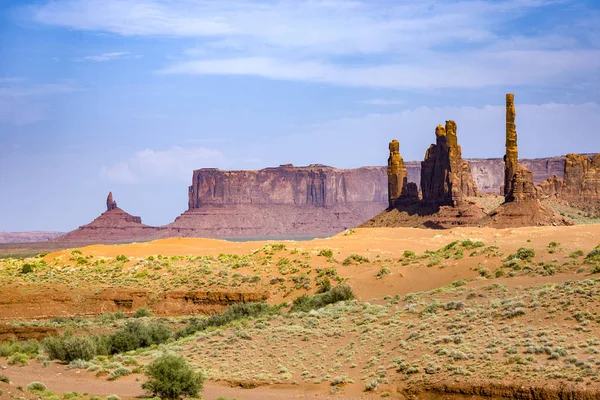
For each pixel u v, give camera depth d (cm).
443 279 8975
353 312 8012
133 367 7131
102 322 9869
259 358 7069
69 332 8806
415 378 5941
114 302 10731
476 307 7138
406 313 7506
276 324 8019
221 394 6194
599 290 6675
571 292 6781
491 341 6247
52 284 11175
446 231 14750
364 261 10981
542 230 12438
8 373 7050
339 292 9162
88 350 7762
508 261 8888
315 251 11700
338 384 6197
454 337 6481
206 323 8950
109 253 13225
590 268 7975
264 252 12138
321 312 8275
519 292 7388
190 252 13262
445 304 7406
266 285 10588
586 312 6316
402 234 15112
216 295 10444
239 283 10781
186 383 6128
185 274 11362
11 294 10688
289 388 6288
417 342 6606
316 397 5972
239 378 6581
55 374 7088
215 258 12312
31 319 10288
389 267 10175
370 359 6544
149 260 12375
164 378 6097
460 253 9812
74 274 11738
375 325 7356
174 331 9100
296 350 7131
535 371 5584
